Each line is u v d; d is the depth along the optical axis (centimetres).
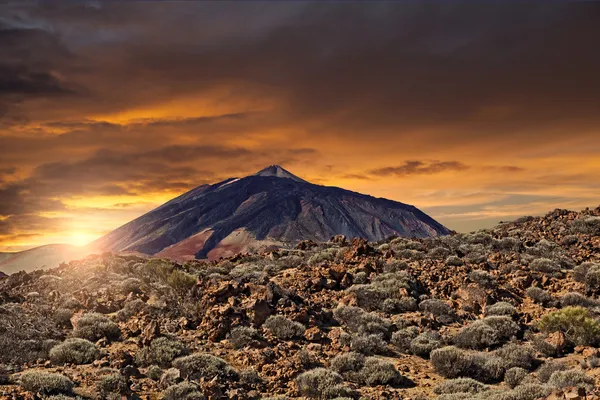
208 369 1883
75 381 1747
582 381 1822
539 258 3653
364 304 2838
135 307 2480
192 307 2483
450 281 3192
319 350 2238
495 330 2477
